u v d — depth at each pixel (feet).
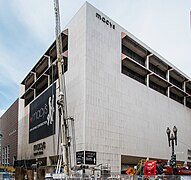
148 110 219.82
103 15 190.29
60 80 157.17
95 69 175.22
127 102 196.34
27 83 299.17
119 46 199.93
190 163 282.97
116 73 191.42
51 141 203.10
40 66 249.75
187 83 295.89
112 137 177.47
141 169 110.52
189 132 289.53
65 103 184.44
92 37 177.78
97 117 169.99
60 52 164.55
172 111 259.60
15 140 335.47
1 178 137.28
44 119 221.66
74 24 188.96
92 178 96.63
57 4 178.19
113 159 174.81
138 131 202.59
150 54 232.53
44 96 226.58
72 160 167.73
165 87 261.24
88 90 167.84
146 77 228.84
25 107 291.79
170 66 260.21
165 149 233.96
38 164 214.28
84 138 160.04
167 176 77.46
